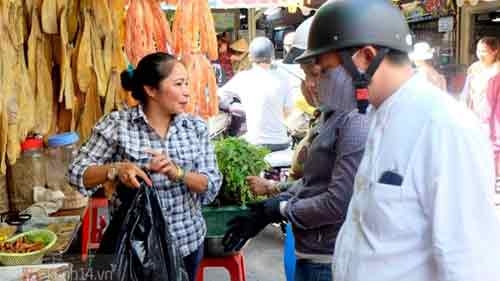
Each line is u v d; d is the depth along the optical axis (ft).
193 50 11.37
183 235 7.34
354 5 4.84
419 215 4.36
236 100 18.12
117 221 6.16
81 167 7.10
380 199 4.47
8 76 7.68
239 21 28.45
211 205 9.05
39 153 8.70
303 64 5.82
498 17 23.12
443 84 19.69
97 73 9.36
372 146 4.70
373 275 4.56
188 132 7.53
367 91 4.72
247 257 14.76
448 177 4.14
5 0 7.68
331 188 6.06
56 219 8.05
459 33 23.66
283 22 29.50
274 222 6.98
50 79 8.87
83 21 9.17
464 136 4.15
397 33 4.66
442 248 4.12
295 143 18.20
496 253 4.13
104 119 7.42
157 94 7.20
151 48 10.71
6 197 8.65
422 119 4.33
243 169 8.98
